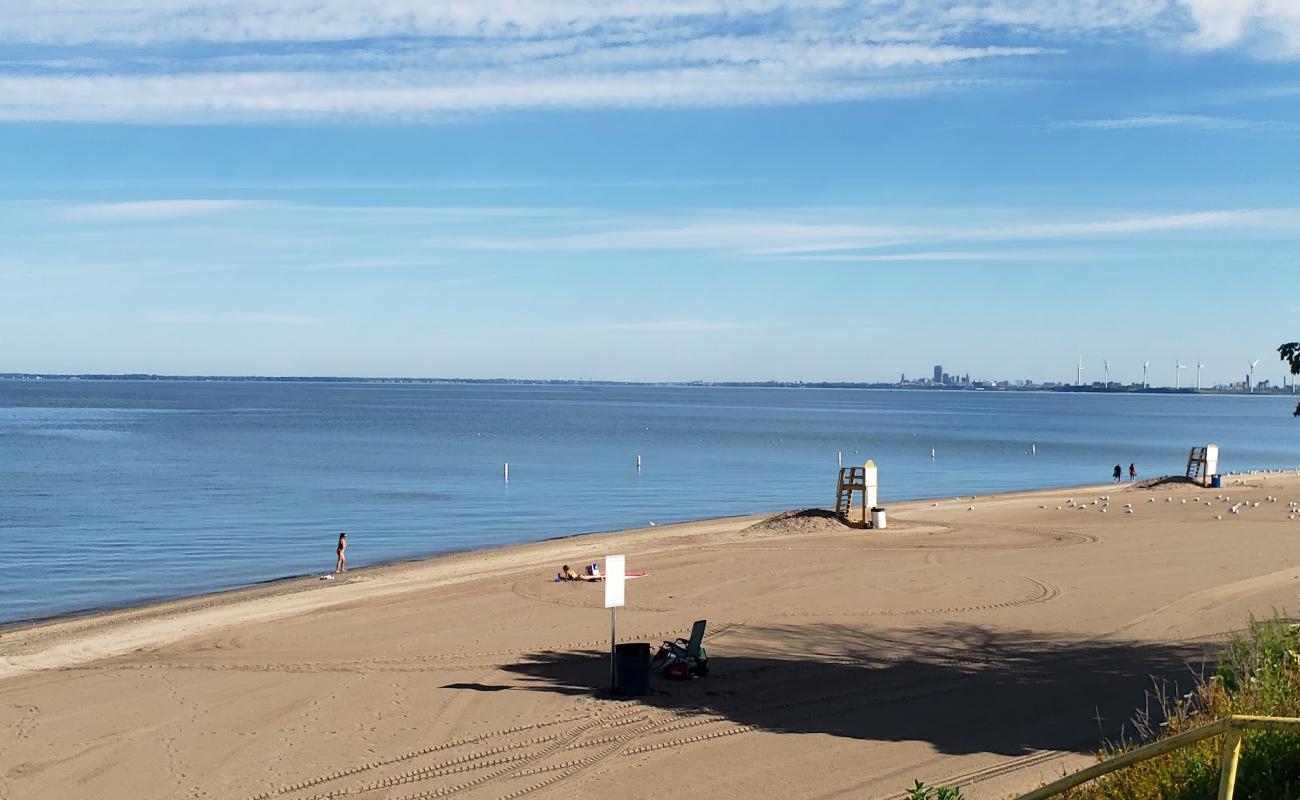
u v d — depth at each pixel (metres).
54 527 46.25
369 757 14.07
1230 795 6.01
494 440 115.12
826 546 35.53
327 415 176.12
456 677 18.23
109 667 19.38
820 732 14.92
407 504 56.38
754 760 13.74
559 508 55.53
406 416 176.62
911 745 14.23
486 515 52.25
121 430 126.62
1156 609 23.73
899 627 22.23
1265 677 10.61
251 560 37.72
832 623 22.67
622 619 23.30
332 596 27.28
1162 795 8.34
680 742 14.53
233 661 19.66
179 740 14.91
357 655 20.00
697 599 25.64
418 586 28.50
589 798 12.52
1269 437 151.62
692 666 18.09
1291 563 30.50
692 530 42.50
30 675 18.89
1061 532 39.03
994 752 13.80
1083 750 13.71
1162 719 14.95
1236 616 22.69
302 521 49.03
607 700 16.69
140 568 36.00
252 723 15.66
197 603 27.78
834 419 192.75
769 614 23.70
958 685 17.39
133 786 13.19
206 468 77.06
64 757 14.27
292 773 13.52
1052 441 131.62
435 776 13.33
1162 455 106.56
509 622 22.98
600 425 153.88
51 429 127.44
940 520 43.75
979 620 22.89
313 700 16.84
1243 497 52.41
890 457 99.38
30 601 30.19
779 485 69.25
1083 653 19.58
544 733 15.00
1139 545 34.97
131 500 56.81
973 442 126.12
